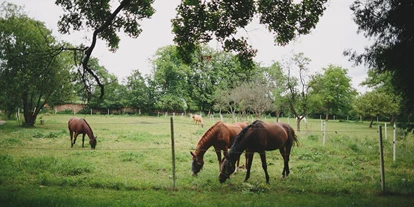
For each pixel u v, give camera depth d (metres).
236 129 9.70
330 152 13.85
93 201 5.96
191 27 8.88
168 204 5.88
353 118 57.50
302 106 24.53
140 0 9.36
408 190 7.22
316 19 8.50
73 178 8.06
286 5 8.56
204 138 9.02
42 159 9.68
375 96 36.50
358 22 8.21
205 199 6.53
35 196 6.27
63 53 23.64
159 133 22.25
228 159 8.07
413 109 8.63
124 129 24.89
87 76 9.77
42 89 23.30
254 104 31.33
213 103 59.16
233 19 8.59
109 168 9.75
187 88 56.97
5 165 9.00
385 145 15.34
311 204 6.09
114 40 9.81
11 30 20.12
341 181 8.54
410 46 7.54
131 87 58.41
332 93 47.66
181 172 9.44
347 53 8.68
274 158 12.36
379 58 8.17
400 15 7.46
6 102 26.67
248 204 5.99
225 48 9.06
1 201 5.83
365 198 6.74
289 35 8.91
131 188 7.30
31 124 24.66
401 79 8.21
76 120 14.04
